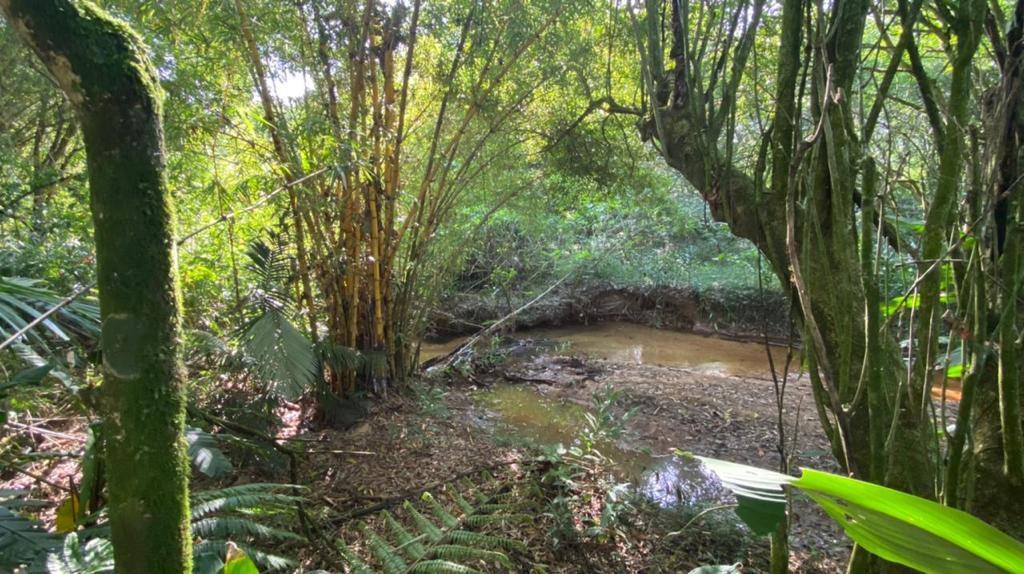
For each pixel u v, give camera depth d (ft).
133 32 1.79
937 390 10.23
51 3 1.57
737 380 13.93
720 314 20.44
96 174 1.74
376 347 10.72
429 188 10.89
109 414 1.87
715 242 22.91
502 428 10.48
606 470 8.27
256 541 5.93
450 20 9.42
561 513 6.70
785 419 10.94
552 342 18.63
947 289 4.23
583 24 10.24
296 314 8.71
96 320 5.28
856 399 3.22
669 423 10.85
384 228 10.22
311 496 7.29
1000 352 3.33
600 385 13.30
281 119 8.00
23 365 6.16
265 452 7.04
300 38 8.18
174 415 1.93
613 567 6.16
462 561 5.76
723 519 6.87
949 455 3.23
